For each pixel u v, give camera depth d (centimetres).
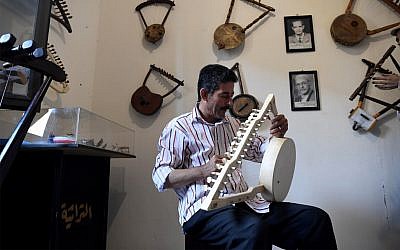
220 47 185
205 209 88
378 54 179
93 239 133
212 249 110
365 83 171
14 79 103
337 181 170
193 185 121
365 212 165
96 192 138
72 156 119
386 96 174
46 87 74
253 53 188
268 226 108
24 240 104
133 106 188
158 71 192
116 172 185
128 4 205
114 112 192
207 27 195
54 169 106
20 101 105
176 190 128
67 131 117
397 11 180
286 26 188
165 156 124
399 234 161
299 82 182
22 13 112
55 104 165
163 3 202
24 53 63
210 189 96
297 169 173
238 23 193
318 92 179
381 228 163
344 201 167
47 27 120
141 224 179
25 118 70
